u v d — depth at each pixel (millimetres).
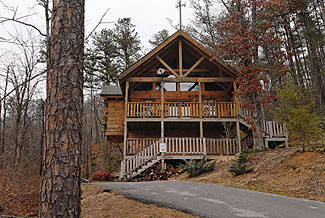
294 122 9688
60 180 3410
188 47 18031
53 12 4125
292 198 6617
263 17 14664
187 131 18828
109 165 26516
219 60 16234
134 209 6270
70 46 3922
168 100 18734
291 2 14781
